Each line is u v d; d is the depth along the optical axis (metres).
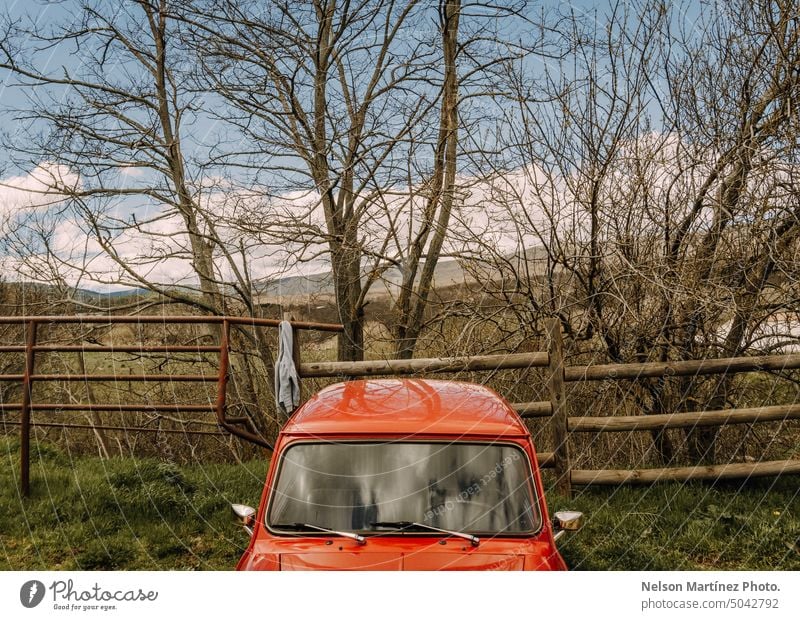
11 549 5.87
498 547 3.28
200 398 11.82
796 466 6.76
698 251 7.77
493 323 8.40
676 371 6.89
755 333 7.88
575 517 3.46
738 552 5.62
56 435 12.30
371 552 3.24
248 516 3.45
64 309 11.56
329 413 3.82
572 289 7.98
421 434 3.58
